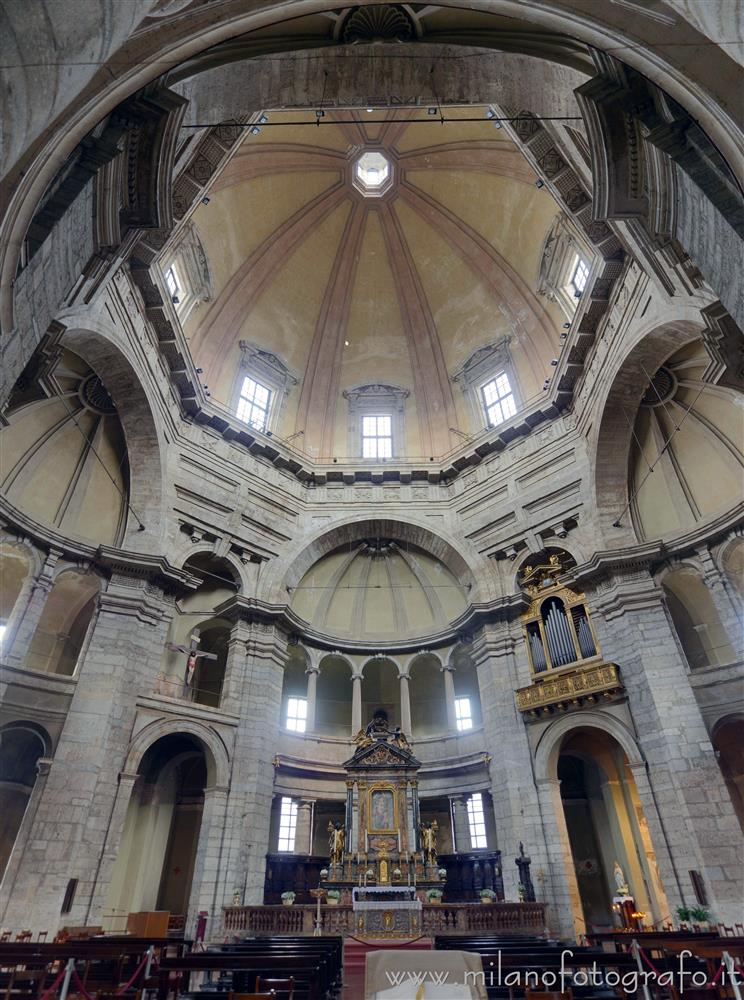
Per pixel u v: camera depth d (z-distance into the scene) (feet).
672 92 25.03
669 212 32.76
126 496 66.33
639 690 55.11
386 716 71.72
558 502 69.77
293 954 24.90
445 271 87.04
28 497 59.36
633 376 59.82
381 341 90.68
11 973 21.77
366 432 89.61
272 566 74.43
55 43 18.95
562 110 36.91
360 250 88.12
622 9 24.26
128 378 59.11
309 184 81.41
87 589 64.13
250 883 55.67
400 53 36.81
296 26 34.35
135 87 25.07
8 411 46.96
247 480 75.87
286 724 76.95
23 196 22.52
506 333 83.82
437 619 81.35
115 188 32.65
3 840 57.93
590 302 61.62
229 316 81.10
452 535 78.33
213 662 76.59
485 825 66.28
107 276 42.93
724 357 38.52
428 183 82.33
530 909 49.01
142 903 59.67
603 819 67.21
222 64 33.35
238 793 59.26
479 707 78.23
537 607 67.41
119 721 53.62
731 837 46.52
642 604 58.29
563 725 59.82
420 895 54.29
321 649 78.28
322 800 68.90
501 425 77.66
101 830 49.08
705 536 57.06
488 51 35.86
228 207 74.43
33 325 27.58
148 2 20.40
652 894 57.31
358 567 85.61
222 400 79.20
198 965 19.99
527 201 73.97
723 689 52.26
